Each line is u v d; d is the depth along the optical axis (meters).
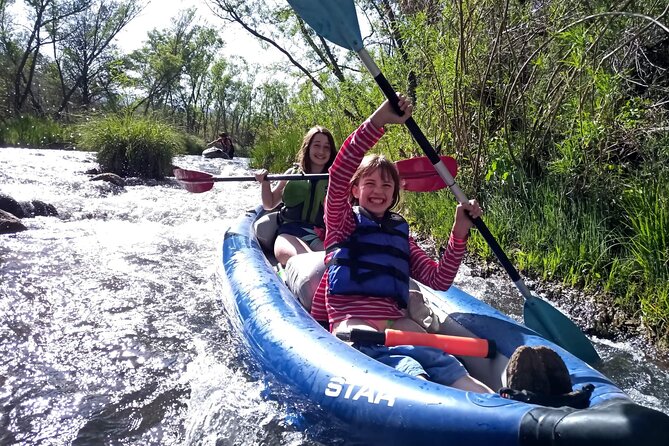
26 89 29.58
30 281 4.13
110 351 3.15
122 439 2.39
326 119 9.56
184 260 4.90
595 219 4.55
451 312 3.09
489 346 2.59
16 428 2.42
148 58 36.34
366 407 2.11
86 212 6.64
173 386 2.81
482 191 5.74
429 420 1.95
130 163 10.32
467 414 1.90
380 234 2.80
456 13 5.86
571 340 2.94
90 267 4.54
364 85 7.68
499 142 5.67
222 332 3.42
